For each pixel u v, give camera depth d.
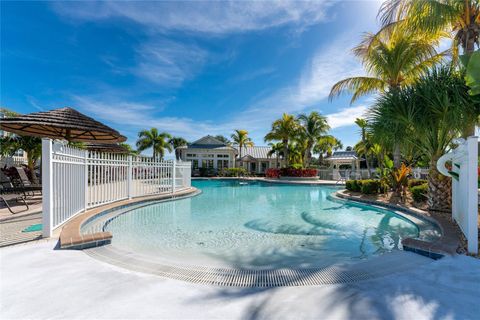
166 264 3.17
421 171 15.54
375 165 33.62
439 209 6.28
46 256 3.28
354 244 4.62
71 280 2.60
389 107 6.19
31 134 8.02
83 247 3.64
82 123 7.10
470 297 2.29
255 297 2.33
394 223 6.27
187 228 5.78
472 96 5.07
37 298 2.22
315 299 2.28
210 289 2.49
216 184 20.12
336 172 21.94
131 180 8.65
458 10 6.30
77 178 5.70
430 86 5.47
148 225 6.06
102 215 6.43
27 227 4.69
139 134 34.69
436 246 3.45
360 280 2.68
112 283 2.56
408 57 9.15
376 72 10.34
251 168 37.19
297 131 24.05
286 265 3.59
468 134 5.77
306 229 5.70
